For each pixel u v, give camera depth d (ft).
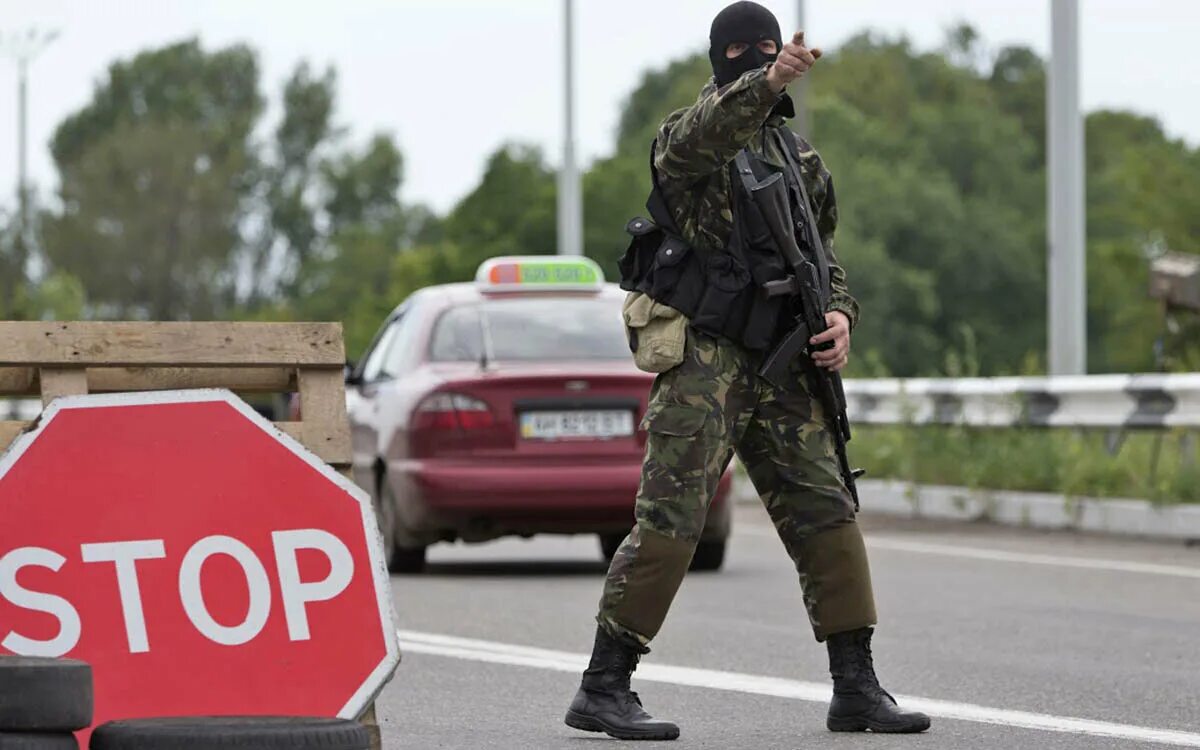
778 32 50.11
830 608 52.06
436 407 100.68
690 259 50.26
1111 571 101.30
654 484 50.47
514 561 111.75
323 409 43.01
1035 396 140.46
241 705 40.32
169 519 40.78
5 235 620.08
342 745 37.29
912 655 69.62
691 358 50.19
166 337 42.68
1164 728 53.21
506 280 109.40
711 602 87.86
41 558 40.14
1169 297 166.61
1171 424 126.93
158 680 40.11
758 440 51.47
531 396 100.58
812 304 50.44
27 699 35.60
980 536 125.29
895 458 150.92
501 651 71.41
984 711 56.34
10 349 41.75
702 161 49.19
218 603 40.65
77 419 40.83
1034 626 78.28
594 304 106.22
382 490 105.60
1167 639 73.87
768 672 65.31
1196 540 117.80
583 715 51.98
